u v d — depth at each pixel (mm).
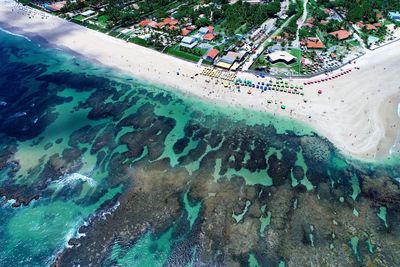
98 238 57906
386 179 67062
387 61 104562
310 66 102062
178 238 57094
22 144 79188
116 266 53938
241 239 56281
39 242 57969
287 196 63562
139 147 76938
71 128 84000
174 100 92750
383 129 79312
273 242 55656
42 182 69188
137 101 93375
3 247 57531
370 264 52375
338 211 60594
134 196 64812
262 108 87500
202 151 75188
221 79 98938
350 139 77062
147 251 55625
